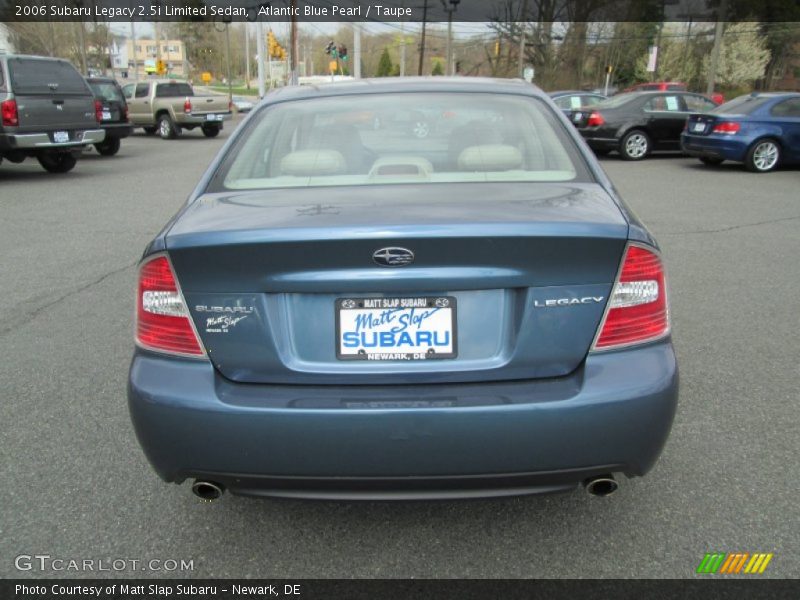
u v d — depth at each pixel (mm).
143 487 2883
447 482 2096
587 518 2646
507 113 3025
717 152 13453
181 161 15789
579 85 46875
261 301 2088
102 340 4543
